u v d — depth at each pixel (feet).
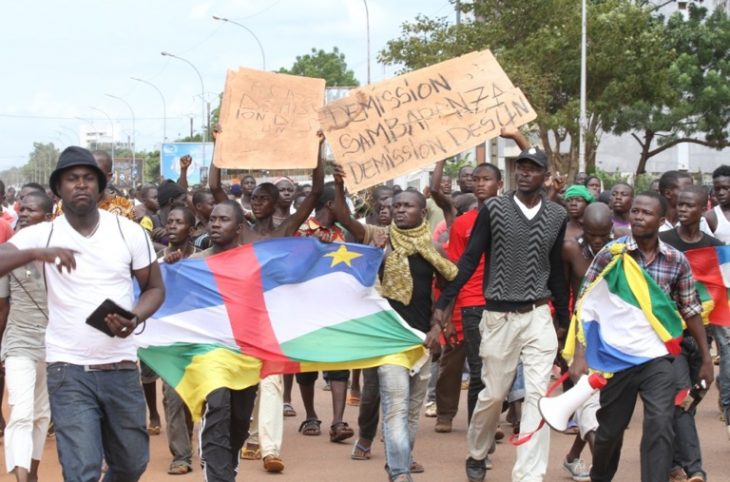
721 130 118.73
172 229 29.37
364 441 28.55
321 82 27.43
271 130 27.02
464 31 109.70
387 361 24.16
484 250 24.49
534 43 106.22
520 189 24.03
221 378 22.17
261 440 26.99
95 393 18.30
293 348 23.63
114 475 18.98
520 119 26.45
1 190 36.63
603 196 41.06
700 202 26.71
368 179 25.90
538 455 23.39
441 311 24.52
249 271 23.53
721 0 131.95
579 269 25.93
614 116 112.98
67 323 18.25
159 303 19.15
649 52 108.68
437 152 26.16
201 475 27.14
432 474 26.89
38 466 27.99
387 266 25.22
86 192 18.20
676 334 21.66
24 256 16.42
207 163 189.06
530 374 23.70
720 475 26.61
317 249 24.11
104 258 18.38
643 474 21.08
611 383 21.76
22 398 24.21
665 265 21.80
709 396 37.73
